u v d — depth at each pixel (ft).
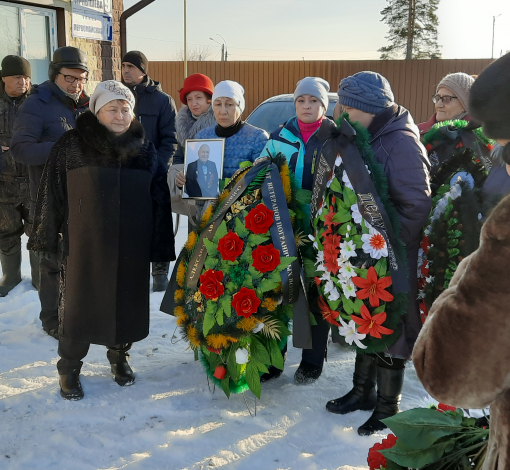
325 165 8.46
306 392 10.18
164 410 9.43
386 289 7.92
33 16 24.40
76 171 9.27
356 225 8.03
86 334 9.41
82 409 9.42
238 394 10.03
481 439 4.75
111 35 26.91
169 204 10.37
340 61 59.41
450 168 8.76
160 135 16.37
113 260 9.36
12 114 14.71
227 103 11.51
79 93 12.91
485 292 3.16
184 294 9.66
